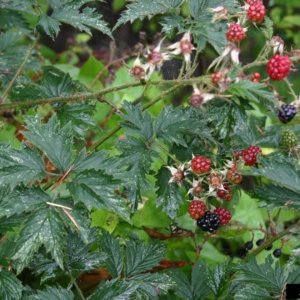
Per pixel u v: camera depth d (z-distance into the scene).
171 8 0.53
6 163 0.47
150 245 0.57
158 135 0.54
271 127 0.63
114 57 1.03
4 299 0.48
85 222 0.47
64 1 0.58
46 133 0.49
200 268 0.58
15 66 0.70
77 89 0.66
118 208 0.46
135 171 0.53
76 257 0.53
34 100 0.60
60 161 0.48
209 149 0.58
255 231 0.72
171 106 0.55
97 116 0.80
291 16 1.06
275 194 0.51
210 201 0.58
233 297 0.54
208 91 0.47
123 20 0.52
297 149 0.56
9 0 0.63
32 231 0.46
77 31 1.09
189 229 0.66
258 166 0.56
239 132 0.59
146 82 0.49
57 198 0.47
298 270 0.52
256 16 0.49
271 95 0.45
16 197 0.47
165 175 0.56
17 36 0.72
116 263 0.55
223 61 0.49
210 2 0.53
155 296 0.53
